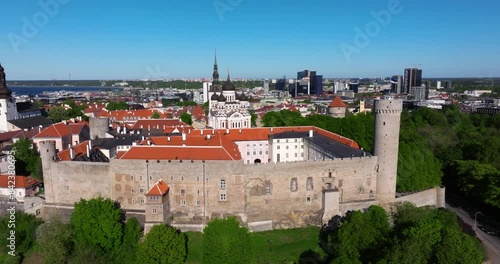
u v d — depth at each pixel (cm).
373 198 14212
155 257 10831
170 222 13062
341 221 13588
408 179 15225
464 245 9688
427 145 19000
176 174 13000
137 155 13312
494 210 15075
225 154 13250
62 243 11425
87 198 13650
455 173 17400
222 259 10731
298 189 13550
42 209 13662
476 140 19725
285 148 18062
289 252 12150
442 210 13525
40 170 15988
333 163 13712
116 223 12106
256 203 13262
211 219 13062
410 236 10038
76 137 19825
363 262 10019
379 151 13988
